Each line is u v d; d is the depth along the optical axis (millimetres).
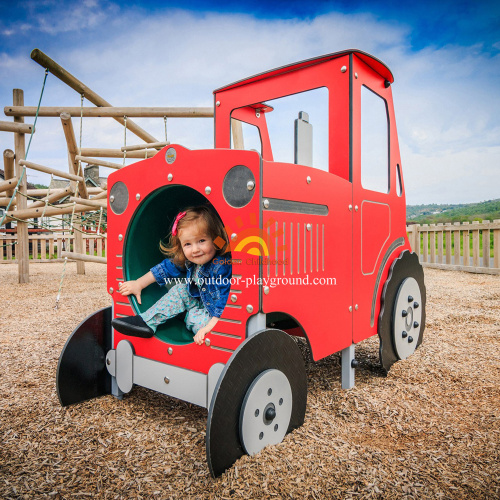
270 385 1685
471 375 2617
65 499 1386
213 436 1454
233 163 1693
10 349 3221
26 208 6973
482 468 1575
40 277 8125
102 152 5875
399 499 1381
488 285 6625
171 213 2375
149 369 2027
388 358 2689
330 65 2420
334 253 2184
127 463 1612
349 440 1798
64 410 2115
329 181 2129
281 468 1541
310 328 1987
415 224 10031
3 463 1612
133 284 2141
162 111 5410
